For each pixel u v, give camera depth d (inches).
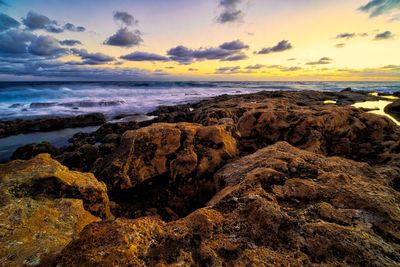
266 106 597.3
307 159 220.4
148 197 285.1
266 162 215.9
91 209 191.3
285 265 104.0
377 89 2332.7
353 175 188.9
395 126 458.3
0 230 130.5
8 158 518.9
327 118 416.5
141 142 301.3
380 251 107.7
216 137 314.8
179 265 106.8
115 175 274.8
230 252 114.4
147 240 117.5
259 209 137.2
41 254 117.2
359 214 135.3
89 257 102.0
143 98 1603.1
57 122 824.9
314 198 157.9
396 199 150.0
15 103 1175.0
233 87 3061.0
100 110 1134.4
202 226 130.6
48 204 164.1
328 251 109.7
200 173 285.6
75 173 209.5
